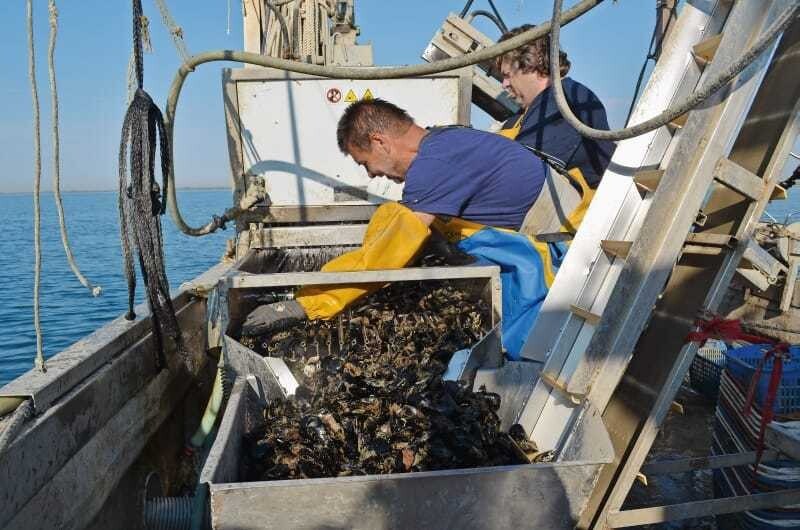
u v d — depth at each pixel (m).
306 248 5.11
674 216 2.65
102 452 2.79
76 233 73.12
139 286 12.33
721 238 2.77
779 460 3.11
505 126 5.43
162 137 3.20
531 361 3.24
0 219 110.81
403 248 3.38
